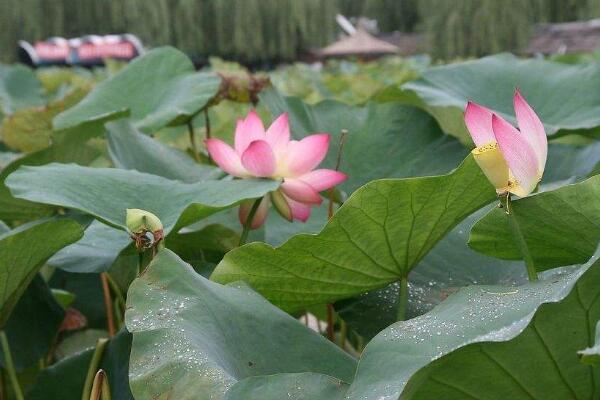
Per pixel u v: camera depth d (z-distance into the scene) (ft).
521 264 5.78
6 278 5.53
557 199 4.66
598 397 4.05
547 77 8.82
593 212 4.67
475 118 4.71
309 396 3.89
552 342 3.92
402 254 5.31
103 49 80.28
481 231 5.08
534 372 3.98
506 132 4.51
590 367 3.98
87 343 7.73
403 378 3.80
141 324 4.31
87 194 5.89
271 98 8.62
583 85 8.59
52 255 5.62
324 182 6.23
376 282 5.49
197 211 5.63
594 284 3.85
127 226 5.37
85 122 7.57
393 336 4.03
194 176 7.60
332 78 21.70
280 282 5.45
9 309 5.82
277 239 7.16
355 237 5.15
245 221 6.31
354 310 5.69
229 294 4.68
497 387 4.02
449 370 3.95
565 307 3.87
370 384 3.85
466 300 4.17
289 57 125.29
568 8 109.40
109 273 6.95
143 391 4.06
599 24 77.71
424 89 8.81
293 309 5.77
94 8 136.87
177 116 8.62
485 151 4.61
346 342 7.53
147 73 9.26
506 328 3.78
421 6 102.42
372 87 18.40
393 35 107.24
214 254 6.82
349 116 8.20
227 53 125.18
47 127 10.68
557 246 5.00
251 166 6.08
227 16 123.75
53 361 7.56
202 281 4.61
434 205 5.08
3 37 129.70
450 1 88.69
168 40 122.21
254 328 4.58
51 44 86.38
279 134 6.20
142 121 8.64
